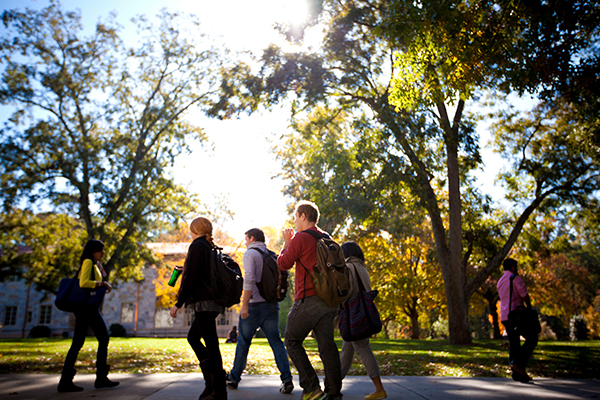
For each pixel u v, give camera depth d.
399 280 32.34
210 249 4.66
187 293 4.44
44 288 29.92
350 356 5.57
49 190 27.27
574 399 4.91
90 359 9.74
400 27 9.05
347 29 19.55
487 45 8.97
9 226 28.84
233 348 14.25
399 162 18.00
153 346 14.79
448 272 19.77
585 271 40.34
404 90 10.44
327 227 24.88
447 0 8.41
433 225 20.03
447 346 17.06
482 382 6.28
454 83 9.33
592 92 9.80
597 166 20.95
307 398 4.11
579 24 9.23
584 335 45.22
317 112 24.05
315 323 4.16
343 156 20.33
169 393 5.09
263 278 5.34
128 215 28.72
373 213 20.34
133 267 30.38
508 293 7.02
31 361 9.45
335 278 4.05
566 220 23.36
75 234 31.00
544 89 9.77
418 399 4.86
